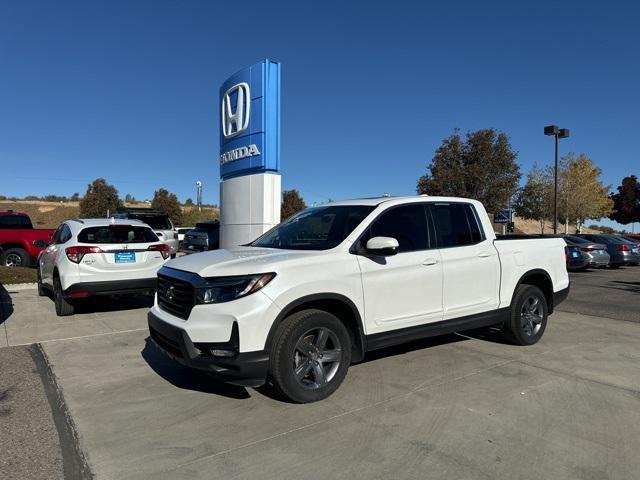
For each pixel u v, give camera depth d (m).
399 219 5.30
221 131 12.70
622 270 20.91
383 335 4.93
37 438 3.81
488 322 5.91
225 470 3.32
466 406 4.39
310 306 4.55
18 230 14.18
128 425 4.04
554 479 3.21
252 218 11.37
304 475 3.26
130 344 6.59
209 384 5.01
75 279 7.93
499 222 27.19
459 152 32.16
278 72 11.15
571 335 7.23
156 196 47.88
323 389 4.50
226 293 4.19
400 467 3.36
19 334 7.12
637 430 3.93
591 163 41.88
